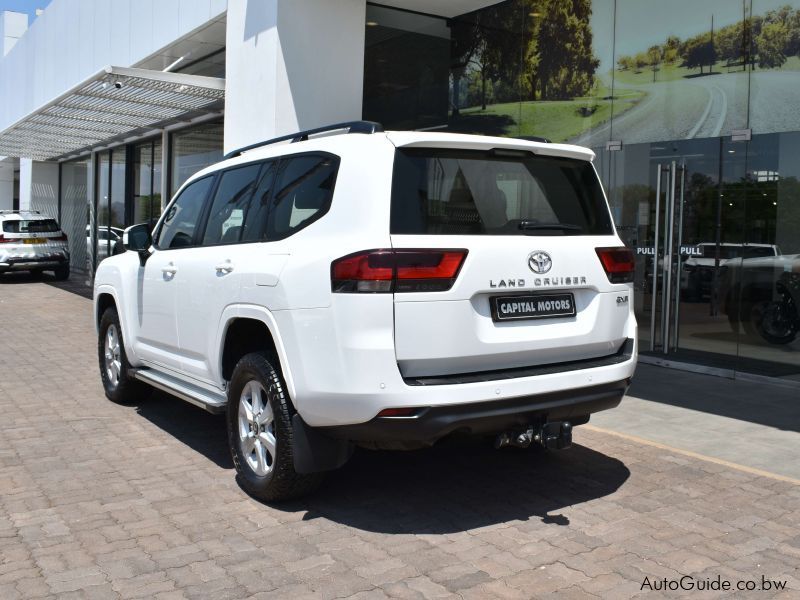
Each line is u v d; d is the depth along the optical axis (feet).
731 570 12.03
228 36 37.17
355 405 12.33
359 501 14.89
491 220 13.50
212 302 16.08
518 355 13.30
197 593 11.13
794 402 23.67
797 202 26.37
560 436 13.60
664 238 30.04
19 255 66.28
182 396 17.29
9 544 12.80
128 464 17.15
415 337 12.31
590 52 32.24
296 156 15.07
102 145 67.15
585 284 14.16
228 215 16.76
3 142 65.87
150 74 36.40
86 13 64.54
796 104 26.20
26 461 17.29
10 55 97.86
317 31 34.17
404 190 12.83
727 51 27.91
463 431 12.84
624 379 14.56
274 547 12.75
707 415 21.95
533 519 14.05
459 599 11.00
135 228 19.67
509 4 35.55
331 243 13.00
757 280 27.55
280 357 13.61
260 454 14.74
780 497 15.29
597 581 11.60
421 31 37.88
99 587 11.30
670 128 29.78
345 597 11.03
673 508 14.64
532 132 34.73
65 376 27.17
